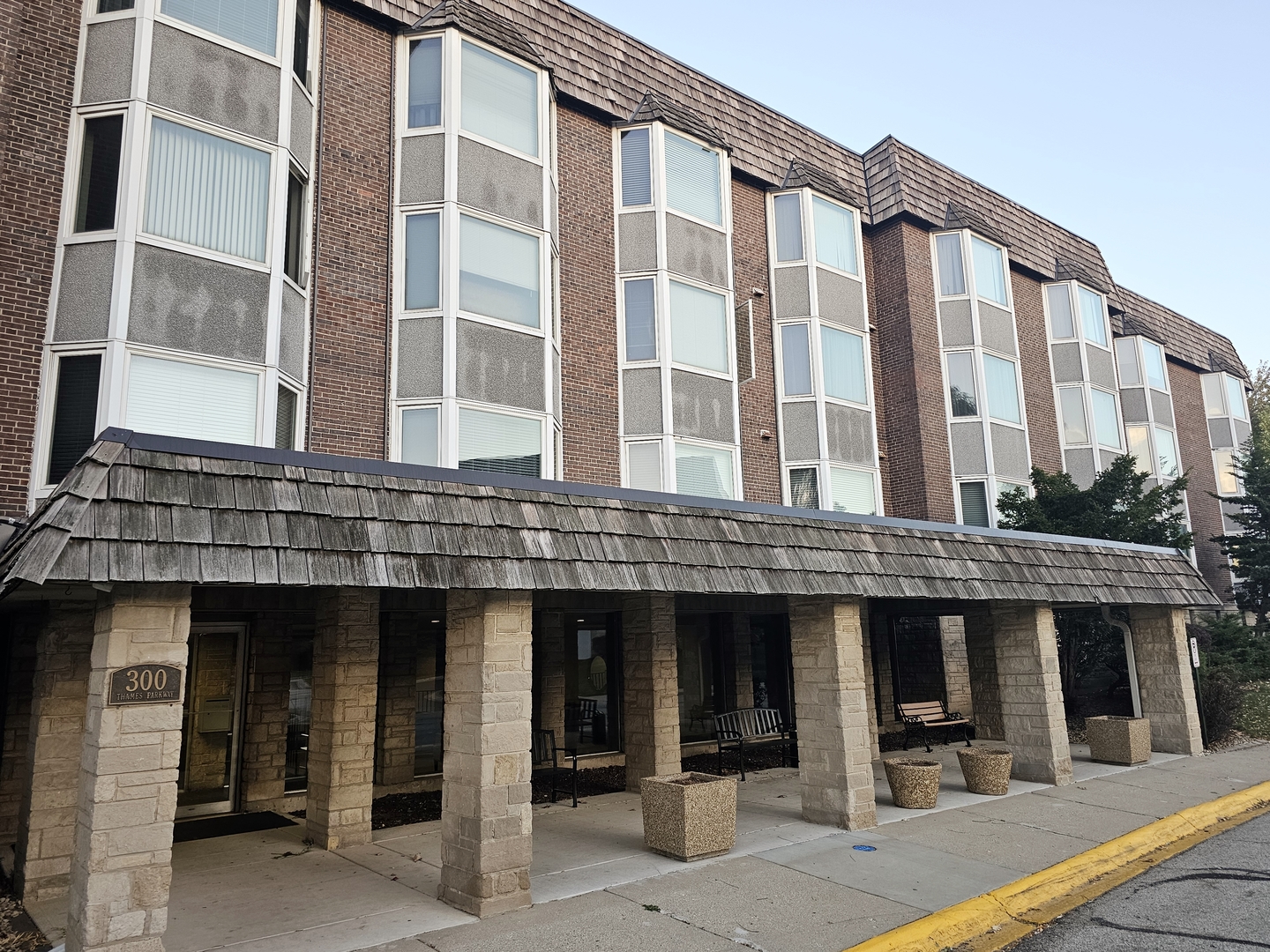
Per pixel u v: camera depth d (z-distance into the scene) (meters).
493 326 12.48
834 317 17.83
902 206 19.45
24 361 9.17
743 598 15.66
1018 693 12.33
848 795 9.23
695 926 6.25
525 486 7.42
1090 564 12.97
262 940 6.02
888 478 19.16
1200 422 30.34
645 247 15.30
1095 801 10.57
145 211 9.66
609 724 14.34
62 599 7.44
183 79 10.18
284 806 10.94
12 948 6.05
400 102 12.89
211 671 10.86
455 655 7.12
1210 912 6.69
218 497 5.63
